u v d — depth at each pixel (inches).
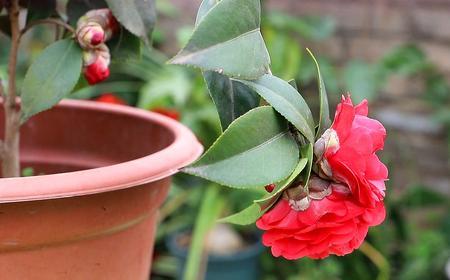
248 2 24.7
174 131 32.5
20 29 33.9
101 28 30.6
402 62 73.0
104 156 35.5
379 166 25.5
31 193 25.2
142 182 27.4
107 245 28.0
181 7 82.9
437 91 75.2
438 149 76.4
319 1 78.5
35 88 30.1
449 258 68.4
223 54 24.0
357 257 70.3
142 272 30.5
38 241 26.3
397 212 73.3
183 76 72.8
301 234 25.0
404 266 71.7
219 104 26.3
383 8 76.6
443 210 76.3
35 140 35.9
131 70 79.0
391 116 77.6
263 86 25.1
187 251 66.1
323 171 25.1
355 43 77.9
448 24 74.8
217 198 64.2
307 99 76.5
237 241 67.8
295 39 79.2
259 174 24.2
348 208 24.9
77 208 26.6
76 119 35.7
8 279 26.4
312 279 67.9
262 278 70.7
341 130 25.1
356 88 72.2
